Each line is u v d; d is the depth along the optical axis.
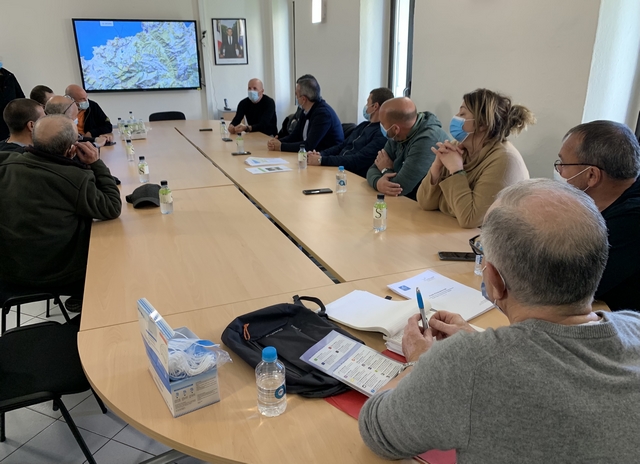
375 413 0.83
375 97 3.34
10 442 1.89
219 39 6.78
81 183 2.06
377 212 2.03
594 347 0.68
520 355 0.67
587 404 0.63
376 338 1.25
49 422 2.00
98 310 1.40
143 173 2.93
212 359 1.01
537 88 2.79
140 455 1.82
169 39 6.43
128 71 6.35
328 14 5.27
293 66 6.92
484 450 0.67
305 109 4.26
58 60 6.00
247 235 2.00
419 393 0.73
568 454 0.63
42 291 2.06
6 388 1.45
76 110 3.67
